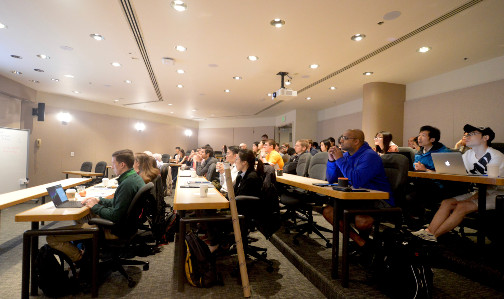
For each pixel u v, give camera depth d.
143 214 2.64
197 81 6.72
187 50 4.73
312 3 3.23
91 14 3.57
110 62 5.43
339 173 2.92
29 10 3.51
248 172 2.73
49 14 3.60
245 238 2.65
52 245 2.16
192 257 2.31
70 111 9.13
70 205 2.27
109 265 2.38
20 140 6.32
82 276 2.30
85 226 2.35
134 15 3.57
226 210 3.64
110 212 2.27
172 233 3.45
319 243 3.16
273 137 12.80
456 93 5.60
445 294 1.97
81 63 5.53
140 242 2.50
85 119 9.59
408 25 3.73
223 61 5.25
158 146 12.48
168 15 3.56
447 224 2.44
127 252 2.85
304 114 10.52
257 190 2.61
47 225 4.28
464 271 2.26
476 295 1.96
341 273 2.28
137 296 2.14
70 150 9.15
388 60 5.09
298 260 2.68
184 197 2.44
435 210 3.07
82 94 8.62
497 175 2.21
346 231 2.06
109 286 2.29
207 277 2.28
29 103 7.86
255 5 3.30
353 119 8.66
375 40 4.22
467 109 5.38
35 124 8.09
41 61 5.46
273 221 2.54
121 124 10.85
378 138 3.97
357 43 4.34
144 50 4.77
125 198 2.31
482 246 2.39
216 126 14.19
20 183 6.30
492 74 4.98
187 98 8.84
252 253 2.70
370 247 2.32
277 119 12.50
